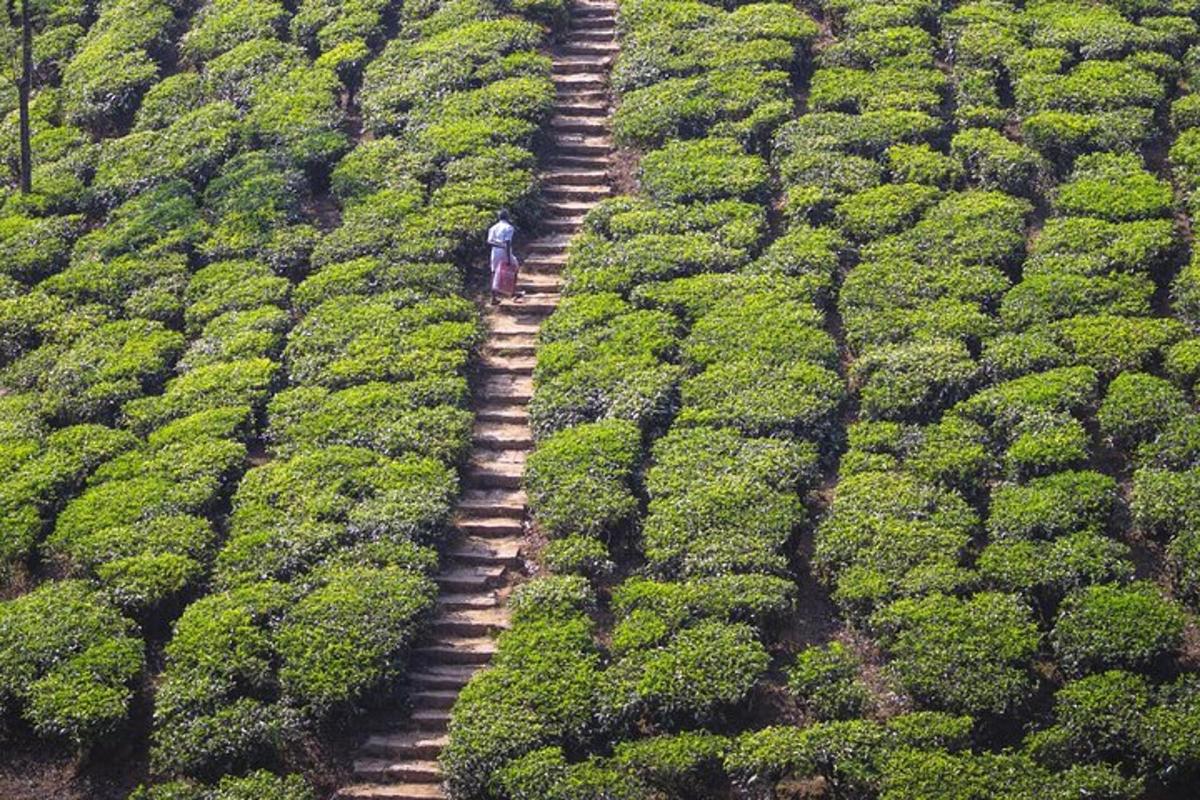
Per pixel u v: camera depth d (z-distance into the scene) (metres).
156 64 46.16
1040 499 29.66
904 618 28.05
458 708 27.94
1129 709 26.06
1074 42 41.00
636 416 32.72
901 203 36.81
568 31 45.62
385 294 36.50
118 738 28.41
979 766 25.75
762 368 33.25
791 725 27.42
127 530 31.53
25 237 39.94
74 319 37.34
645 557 30.45
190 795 27.11
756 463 31.20
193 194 40.69
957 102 40.12
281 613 29.72
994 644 27.36
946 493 30.39
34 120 44.94
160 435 33.81
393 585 29.86
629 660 28.11
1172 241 34.66
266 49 45.00
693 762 26.45
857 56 41.88
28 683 28.86
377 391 33.94
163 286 37.91
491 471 32.97
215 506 32.44
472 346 35.28
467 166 39.53
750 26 43.31
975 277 34.59
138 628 30.11
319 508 31.45
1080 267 34.38
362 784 27.77
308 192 40.38
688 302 35.22
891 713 27.36
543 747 27.17
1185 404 30.97
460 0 46.03
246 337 35.72
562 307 35.75
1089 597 27.88
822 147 38.69
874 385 32.59
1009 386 32.00
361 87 43.72
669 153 39.59
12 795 28.03
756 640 28.27
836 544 29.72
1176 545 28.59
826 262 35.66
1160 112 39.06
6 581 31.69
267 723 27.86
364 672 28.45
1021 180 37.09
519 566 31.25
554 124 42.19
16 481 32.94
